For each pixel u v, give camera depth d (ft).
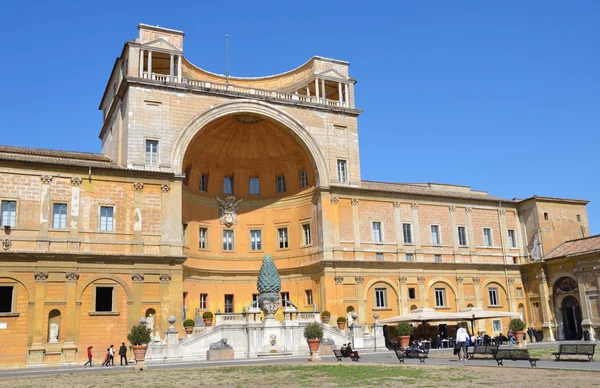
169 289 124.57
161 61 153.17
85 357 114.62
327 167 151.74
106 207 124.26
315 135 152.46
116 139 142.00
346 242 150.71
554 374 65.77
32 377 82.58
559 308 167.32
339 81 162.09
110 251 122.01
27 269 113.91
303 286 153.79
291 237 159.22
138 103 132.46
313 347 102.12
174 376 78.02
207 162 158.40
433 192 173.78
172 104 136.15
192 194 153.69
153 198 128.57
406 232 162.09
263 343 118.73
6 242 113.91
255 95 146.61
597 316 152.56
